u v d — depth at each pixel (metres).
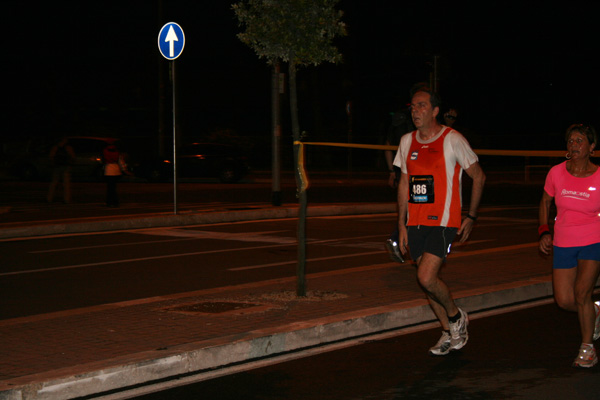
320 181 33.84
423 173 6.79
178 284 10.55
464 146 6.71
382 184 32.25
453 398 6.00
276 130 20.22
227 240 15.02
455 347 7.12
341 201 23.59
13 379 5.93
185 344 6.90
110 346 6.94
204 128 53.69
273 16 8.67
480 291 9.12
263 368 6.79
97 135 45.81
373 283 9.79
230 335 7.21
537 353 7.20
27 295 9.86
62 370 6.15
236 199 24.30
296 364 6.89
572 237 6.71
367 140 46.25
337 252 13.41
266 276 11.13
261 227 17.16
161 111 35.03
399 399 5.98
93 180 33.84
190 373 6.65
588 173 6.67
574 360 6.95
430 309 8.48
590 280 6.64
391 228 16.88
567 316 8.67
